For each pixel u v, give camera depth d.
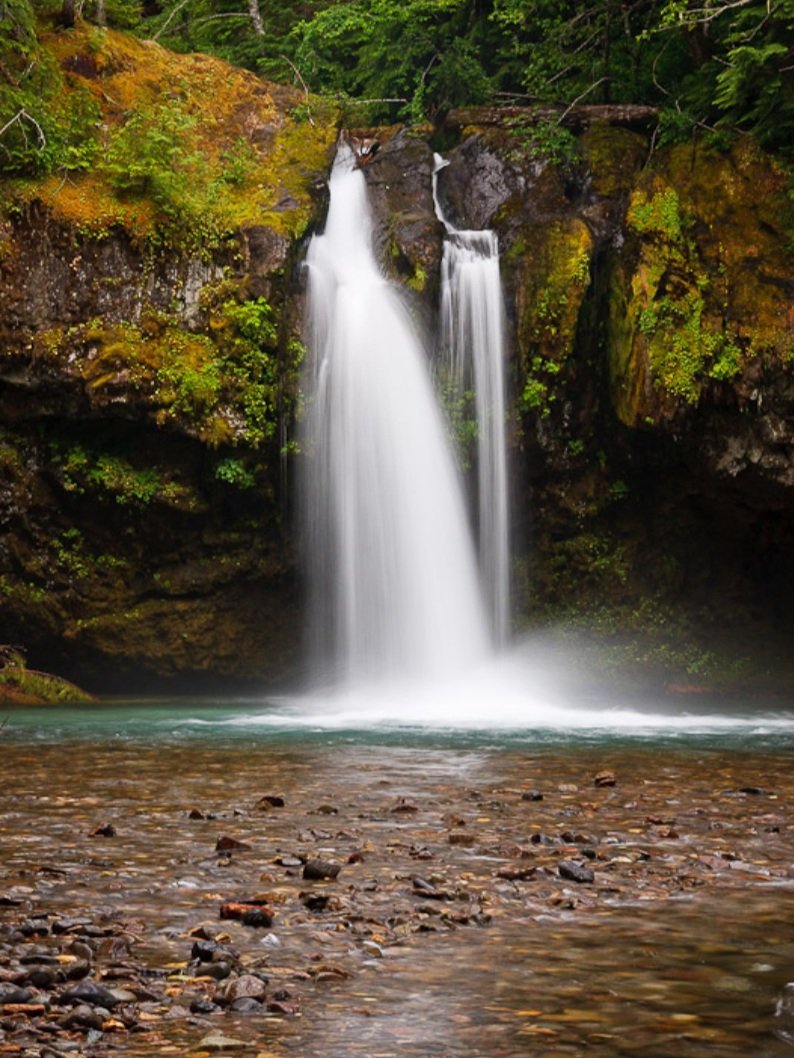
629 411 19.70
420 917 5.04
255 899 5.27
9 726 14.41
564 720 15.94
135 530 20.11
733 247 20.22
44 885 5.61
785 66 20.84
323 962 4.41
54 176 19.23
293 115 22.41
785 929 4.90
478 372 20.20
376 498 19.81
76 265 18.81
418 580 19.83
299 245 19.98
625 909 5.23
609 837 6.86
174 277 19.19
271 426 19.28
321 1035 3.67
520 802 8.18
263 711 17.20
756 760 10.89
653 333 19.50
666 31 24.11
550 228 20.39
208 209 19.45
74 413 18.89
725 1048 3.56
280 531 20.25
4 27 20.31
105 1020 3.74
